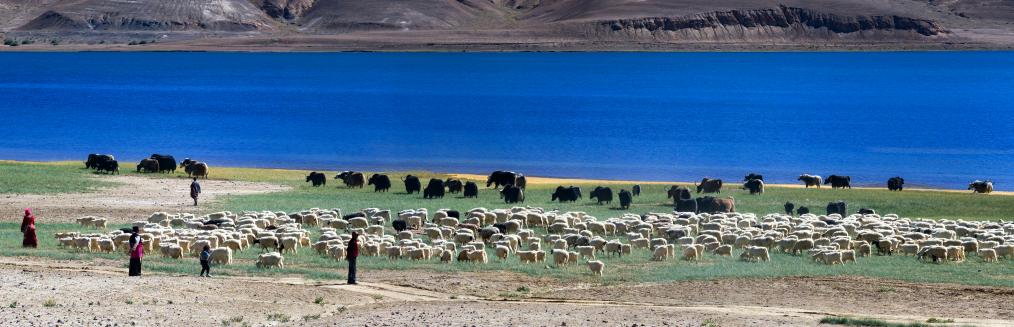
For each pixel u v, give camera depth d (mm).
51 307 31438
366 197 76188
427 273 43094
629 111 186125
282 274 42125
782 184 96375
